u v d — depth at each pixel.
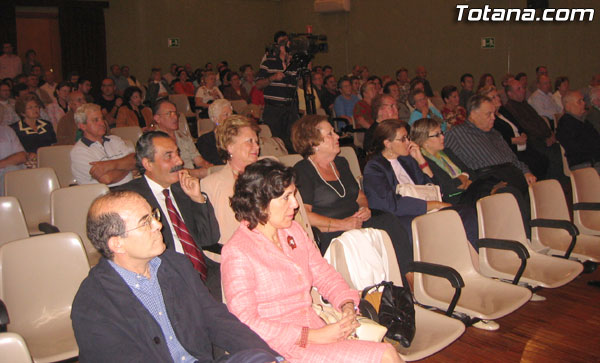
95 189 3.27
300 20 13.43
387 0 11.45
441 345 2.14
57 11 11.60
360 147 7.07
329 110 9.00
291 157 3.72
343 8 12.09
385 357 1.79
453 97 6.63
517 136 5.39
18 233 3.00
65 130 5.33
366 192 3.36
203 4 12.93
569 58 9.18
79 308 1.59
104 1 11.80
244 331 1.76
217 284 2.54
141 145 2.56
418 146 3.71
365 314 2.12
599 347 2.76
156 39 12.45
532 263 3.10
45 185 3.76
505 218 3.17
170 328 1.74
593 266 3.25
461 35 10.41
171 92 11.17
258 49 13.89
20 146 4.33
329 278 2.13
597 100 6.18
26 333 2.23
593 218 3.78
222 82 11.57
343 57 12.53
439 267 2.43
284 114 5.28
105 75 12.03
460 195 3.89
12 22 10.84
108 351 1.57
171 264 1.80
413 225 2.57
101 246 1.63
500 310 2.43
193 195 2.54
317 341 1.82
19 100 6.28
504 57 9.92
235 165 2.76
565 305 3.28
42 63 11.99
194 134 8.62
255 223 1.91
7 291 2.21
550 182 3.59
